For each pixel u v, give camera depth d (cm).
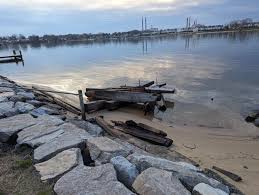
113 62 3209
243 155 716
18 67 3334
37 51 6819
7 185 389
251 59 2664
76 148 469
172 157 658
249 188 543
